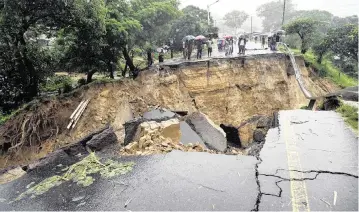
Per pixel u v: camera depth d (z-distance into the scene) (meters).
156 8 20.45
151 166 7.03
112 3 17.66
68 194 6.05
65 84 19.36
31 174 7.18
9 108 16.73
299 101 25.52
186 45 23.64
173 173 6.60
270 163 6.72
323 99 14.32
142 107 17.34
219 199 5.43
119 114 16.05
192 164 7.01
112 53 17.73
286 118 10.14
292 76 25.86
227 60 22.30
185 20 29.77
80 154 8.20
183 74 20.27
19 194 6.27
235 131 19.38
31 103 14.85
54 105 15.05
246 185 5.85
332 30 29.48
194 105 20.42
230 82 22.12
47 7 13.59
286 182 5.85
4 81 15.95
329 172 6.14
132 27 17.45
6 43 14.41
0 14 12.73
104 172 6.88
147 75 18.78
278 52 26.30
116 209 5.38
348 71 34.12
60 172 7.16
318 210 4.90
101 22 15.06
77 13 14.11
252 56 23.69
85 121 15.18
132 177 6.54
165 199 5.58
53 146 13.96
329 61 34.66
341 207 4.95
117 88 17.05
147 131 9.02
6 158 13.26
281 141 8.01
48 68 17.59
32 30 16.88
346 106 10.73
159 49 23.77
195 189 5.85
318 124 9.29
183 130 11.37
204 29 32.25
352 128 8.74
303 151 7.25
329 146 7.49
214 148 10.91
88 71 19.41
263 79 23.75
